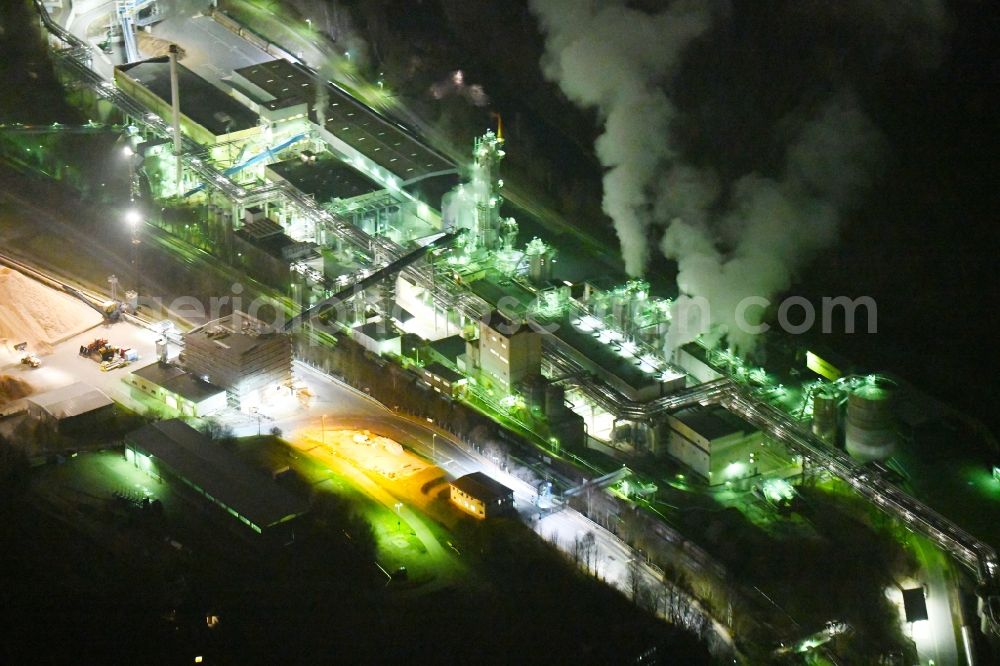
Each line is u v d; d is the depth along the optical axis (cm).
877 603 19350
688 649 17875
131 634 17975
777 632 18625
